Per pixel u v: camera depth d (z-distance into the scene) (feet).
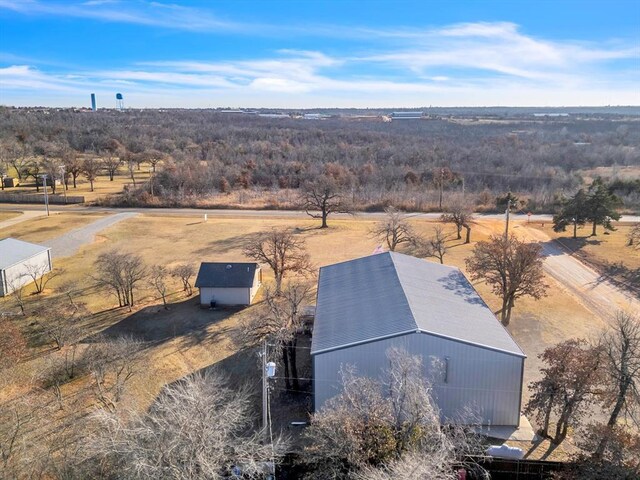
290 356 84.79
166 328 105.40
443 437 51.13
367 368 71.82
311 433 57.52
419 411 54.75
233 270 120.06
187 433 49.39
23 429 65.00
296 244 140.46
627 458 52.11
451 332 72.28
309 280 133.28
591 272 140.36
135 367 86.63
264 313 94.07
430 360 71.00
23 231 184.65
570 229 187.01
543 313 111.04
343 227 193.26
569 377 64.03
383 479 44.16
